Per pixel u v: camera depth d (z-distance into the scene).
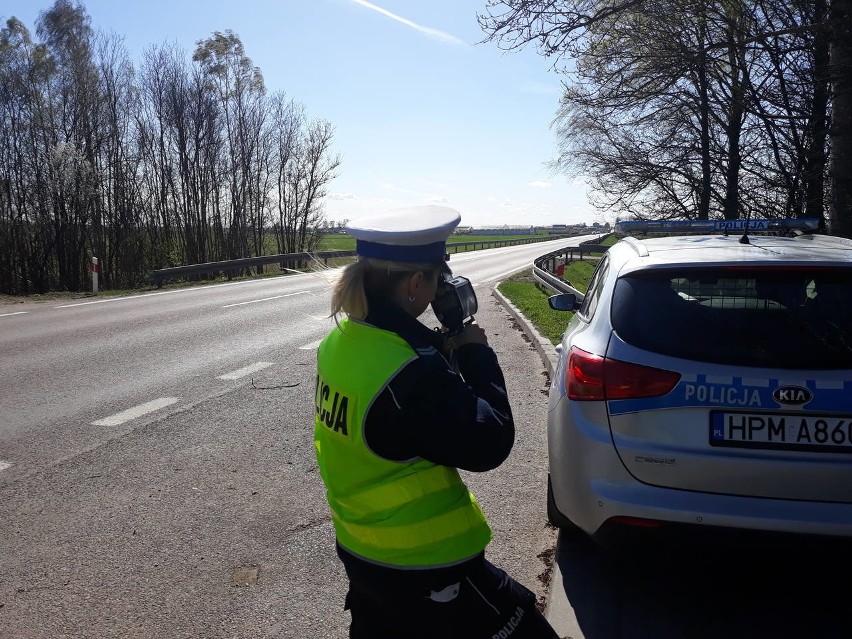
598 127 15.55
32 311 15.62
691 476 3.11
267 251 42.91
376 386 1.73
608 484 3.26
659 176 15.44
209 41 37.31
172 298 18.45
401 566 1.80
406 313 1.83
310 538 4.25
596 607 3.39
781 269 3.37
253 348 10.68
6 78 32.03
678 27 9.89
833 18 8.80
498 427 1.77
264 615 3.43
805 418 3.01
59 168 31.02
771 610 3.38
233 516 4.56
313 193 41.91
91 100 33.91
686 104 12.83
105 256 34.56
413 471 1.79
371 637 1.98
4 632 3.29
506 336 11.91
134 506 4.72
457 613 1.84
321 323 13.30
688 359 3.18
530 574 3.80
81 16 33.12
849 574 3.31
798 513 2.99
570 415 3.45
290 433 6.33
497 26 8.95
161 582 3.74
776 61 10.20
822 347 3.10
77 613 3.45
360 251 1.84
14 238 31.16
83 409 7.16
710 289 3.40
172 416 6.89
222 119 39.03
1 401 7.49
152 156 37.19
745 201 12.88
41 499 4.84
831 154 9.18
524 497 4.87
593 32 9.51
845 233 9.02
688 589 3.56
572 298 5.89
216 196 39.72
